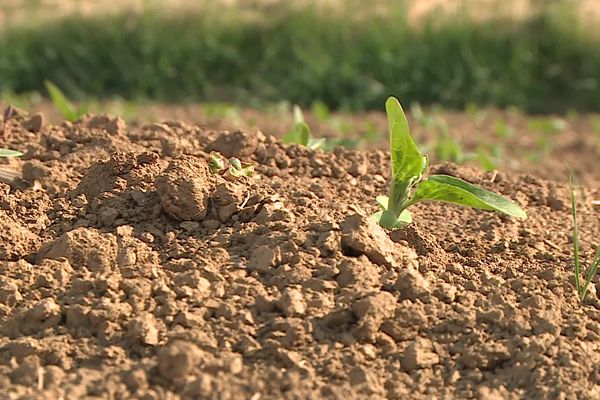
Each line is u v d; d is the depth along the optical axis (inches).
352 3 1227.9
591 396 269.6
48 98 1167.6
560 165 738.8
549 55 1176.8
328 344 275.0
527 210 410.0
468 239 351.6
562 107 1123.9
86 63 1202.6
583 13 1215.6
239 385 256.5
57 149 405.4
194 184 324.8
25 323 277.6
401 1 1200.8
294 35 1203.2
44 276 292.7
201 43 1205.1
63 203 342.3
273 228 316.5
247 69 1196.5
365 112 1092.5
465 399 267.3
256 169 390.9
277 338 273.7
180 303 283.3
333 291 292.5
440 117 936.3
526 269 333.1
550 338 288.7
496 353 280.4
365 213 341.7
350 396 258.7
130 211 329.7
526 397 269.6
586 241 372.8
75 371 261.0
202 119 857.5
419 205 391.2
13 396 247.8
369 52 1165.7
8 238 312.0
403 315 285.1
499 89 1131.9
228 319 280.1
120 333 273.0
